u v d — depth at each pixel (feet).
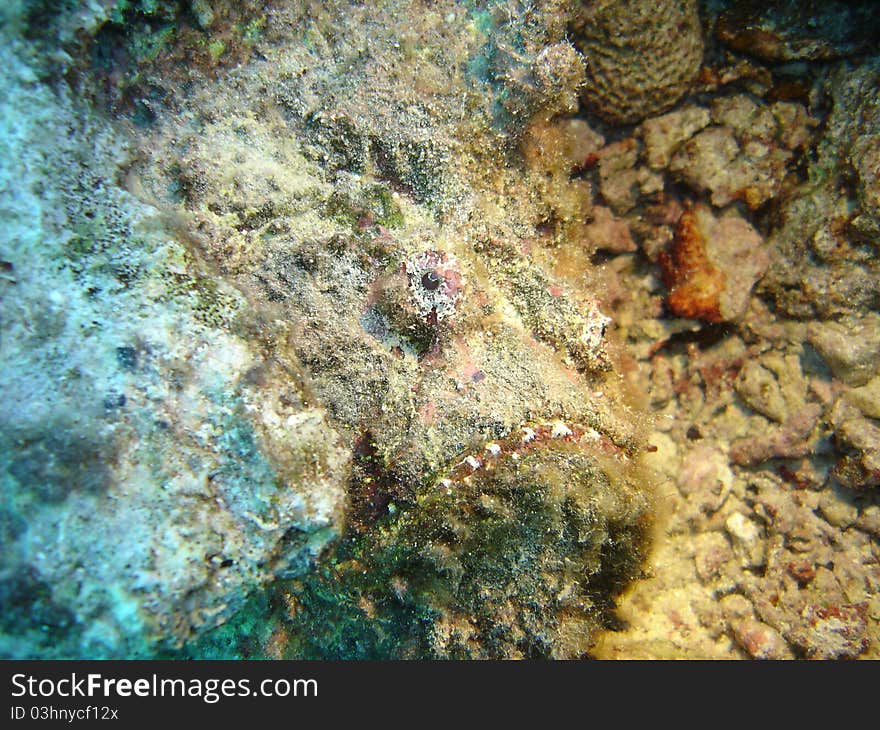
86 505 0.58
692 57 0.83
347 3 0.76
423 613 0.71
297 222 0.73
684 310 0.92
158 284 0.64
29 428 0.58
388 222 0.76
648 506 0.77
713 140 0.87
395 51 0.77
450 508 0.69
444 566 0.69
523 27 0.78
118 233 0.65
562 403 0.75
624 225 0.93
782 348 0.91
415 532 0.70
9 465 0.58
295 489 0.63
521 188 0.86
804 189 0.86
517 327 0.80
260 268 0.72
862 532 0.90
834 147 0.83
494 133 0.81
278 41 0.75
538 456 0.70
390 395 0.72
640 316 0.96
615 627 0.86
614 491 0.71
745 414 0.94
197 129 0.73
